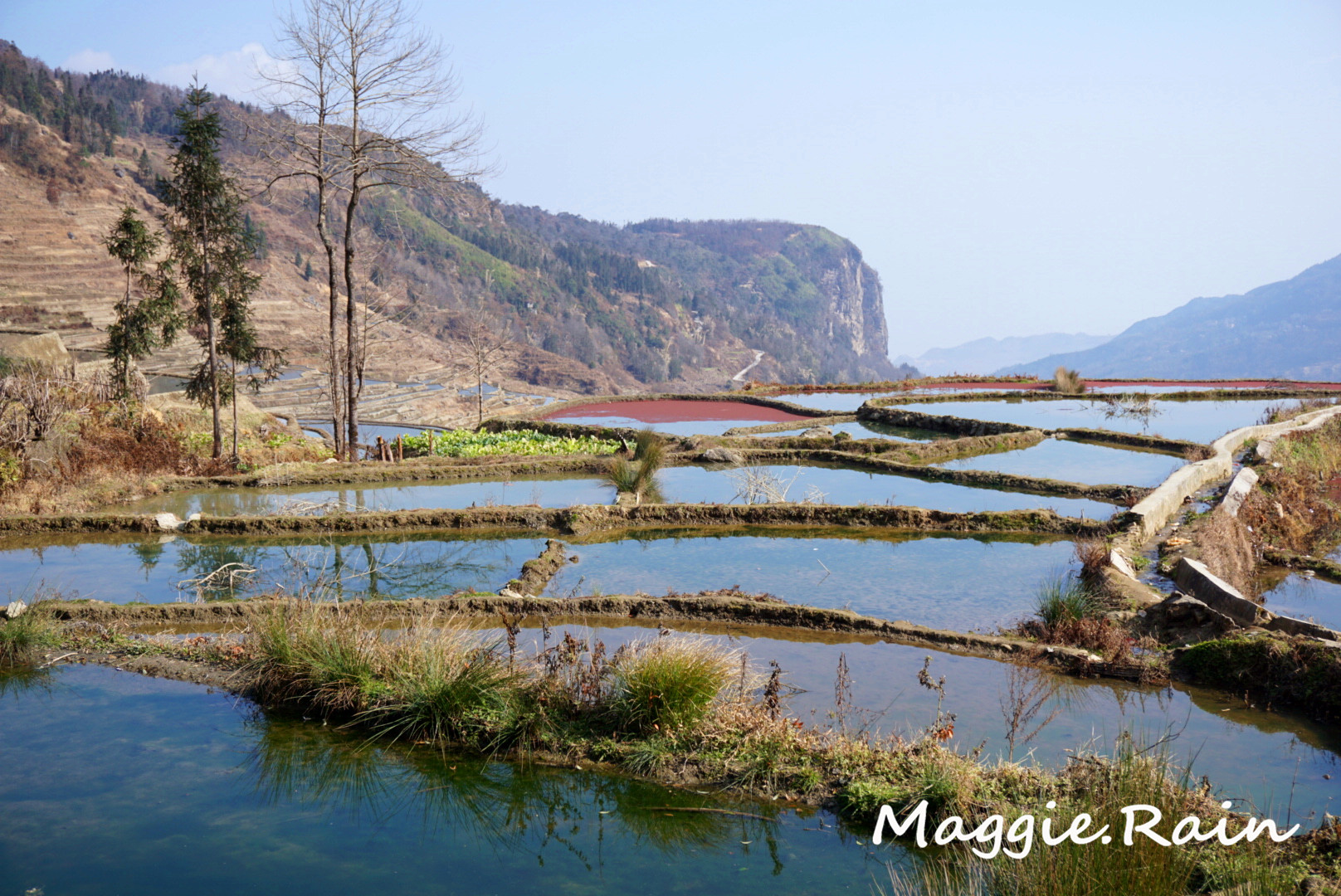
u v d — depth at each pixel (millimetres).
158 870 5641
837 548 13820
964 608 10836
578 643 9258
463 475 20078
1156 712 7969
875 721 7629
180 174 21734
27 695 8445
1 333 31578
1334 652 7980
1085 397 32094
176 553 13789
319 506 16891
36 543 14500
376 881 5566
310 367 98125
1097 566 11562
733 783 6750
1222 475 18156
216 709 8164
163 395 29250
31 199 133500
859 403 33906
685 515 15492
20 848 5875
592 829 6242
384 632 10094
